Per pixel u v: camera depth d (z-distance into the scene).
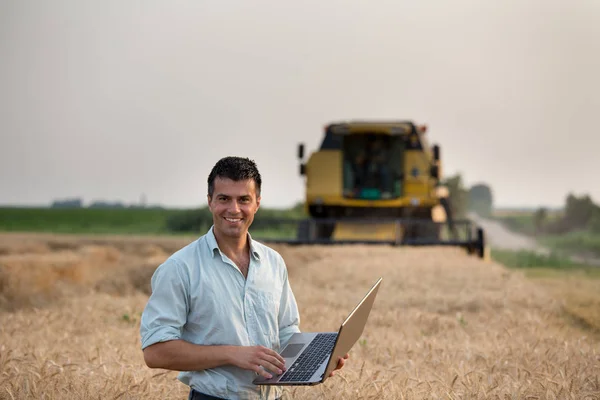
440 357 7.63
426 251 20.77
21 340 8.30
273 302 4.80
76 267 15.43
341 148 26.20
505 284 14.20
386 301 12.31
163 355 4.43
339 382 6.25
